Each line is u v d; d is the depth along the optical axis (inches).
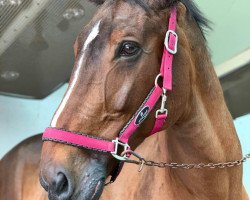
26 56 117.0
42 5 96.3
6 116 144.6
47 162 52.7
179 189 66.4
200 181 64.4
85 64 55.0
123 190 73.4
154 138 72.3
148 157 71.8
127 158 56.4
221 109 66.7
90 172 53.8
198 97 63.7
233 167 66.5
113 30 55.5
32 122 146.4
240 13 105.5
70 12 98.7
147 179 70.7
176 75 59.6
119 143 55.7
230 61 113.7
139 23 56.7
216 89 66.6
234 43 111.3
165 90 57.6
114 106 55.1
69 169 52.4
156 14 59.2
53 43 110.8
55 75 128.8
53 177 51.7
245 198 75.3
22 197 104.0
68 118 54.1
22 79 130.5
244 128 132.9
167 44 58.4
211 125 64.8
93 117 54.4
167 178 67.5
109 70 54.8
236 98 124.0
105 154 55.4
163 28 59.3
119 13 56.8
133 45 55.6
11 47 112.6
